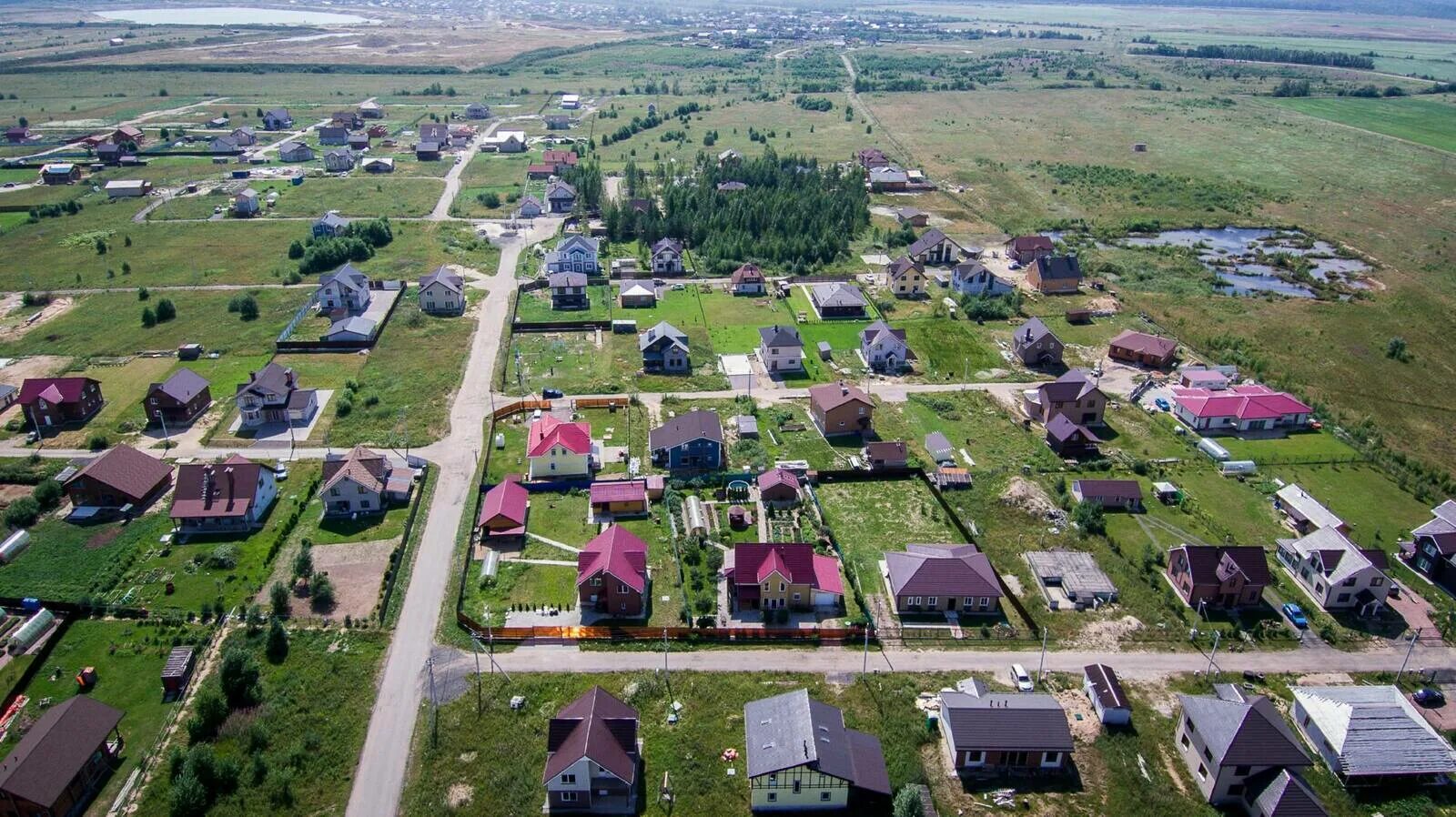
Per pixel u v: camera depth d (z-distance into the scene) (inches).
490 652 2694.4
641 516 3366.1
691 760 2331.4
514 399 4249.5
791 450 3823.8
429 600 2906.0
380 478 3435.0
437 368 4552.2
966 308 5324.8
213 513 3216.0
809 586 2861.7
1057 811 2212.1
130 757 2322.8
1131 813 2209.6
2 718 2423.7
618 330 5039.4
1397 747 2322.8
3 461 3666.3
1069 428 3821.4
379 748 2359.7
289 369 4379.9
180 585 2947.8
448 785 2250.2
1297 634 2807.6
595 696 2346.2
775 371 4542.3
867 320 5201.8
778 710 2362.2
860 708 2501.2
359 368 4544.8
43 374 4458.7
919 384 4443.9
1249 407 4052.7
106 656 2652.6
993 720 2335.1
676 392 4328.3
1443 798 2276.1
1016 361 4702.3
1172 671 2659.9
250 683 2487.7
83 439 3865.7
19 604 2854.3
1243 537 3289.9
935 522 3363.7
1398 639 2802.7
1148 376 4532.5
